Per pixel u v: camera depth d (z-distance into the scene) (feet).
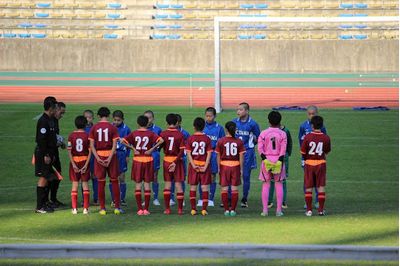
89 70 485.15
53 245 91.30
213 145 137.39
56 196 143.23
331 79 438.81
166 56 481.05
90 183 163.94
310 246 90.07
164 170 126.62
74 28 520.01
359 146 212.02
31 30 519.19
